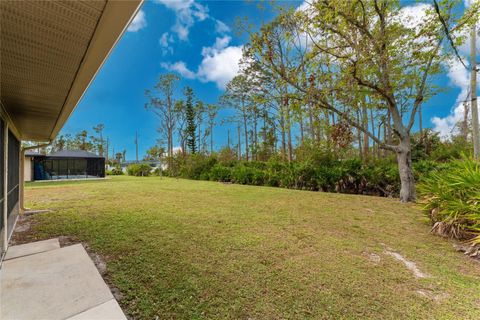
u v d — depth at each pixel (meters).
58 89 2.33
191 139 22.94
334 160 9.84
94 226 3.60
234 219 4.27
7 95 2.48
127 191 8.38
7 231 2.82
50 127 4.09
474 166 3.76
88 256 2.52
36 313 1.58
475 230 3.09
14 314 1.57
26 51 1.64
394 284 2.15
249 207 5.44
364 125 7.68
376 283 2.16
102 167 20.20
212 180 14.84
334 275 2.29
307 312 1.74
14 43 1.54
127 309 1.69
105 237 3.10
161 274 2.18
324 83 6.66
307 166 9.70
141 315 1.63
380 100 7.17
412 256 2.79
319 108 6.88
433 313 1.75
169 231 3.42
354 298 1.92
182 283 2.04
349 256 2.75
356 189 8.50
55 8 1.21
